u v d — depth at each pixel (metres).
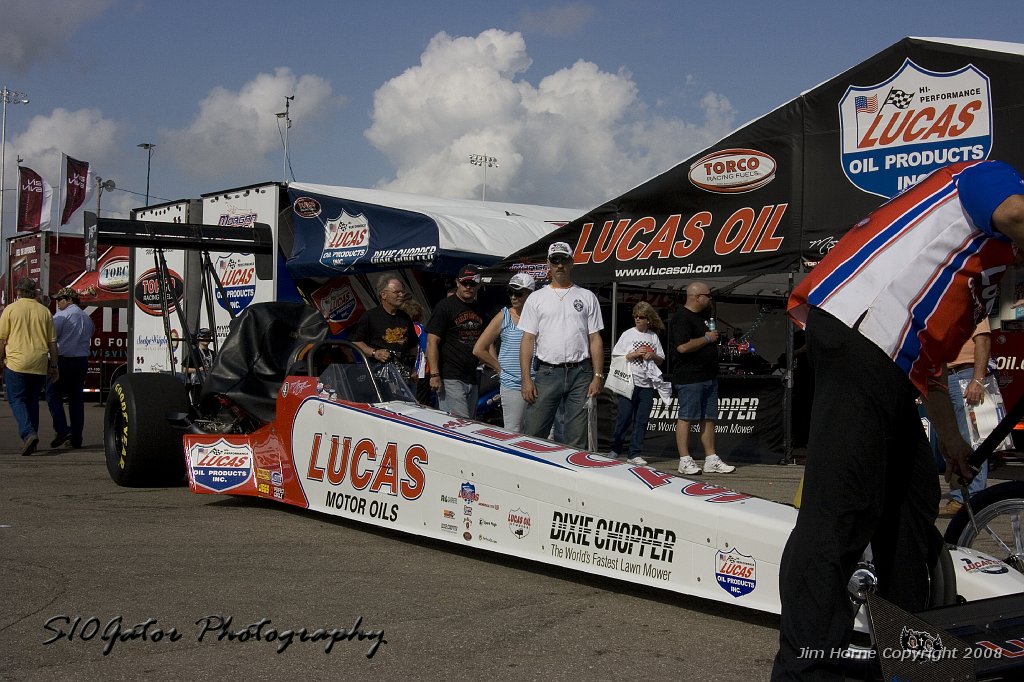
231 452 6.23
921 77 7.92
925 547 3.07
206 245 7.89
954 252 2.75
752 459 9.81
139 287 13.85
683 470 8.82
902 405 2.80
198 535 5.39
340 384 5.66
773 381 9.73
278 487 5.90
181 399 7.11
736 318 13.48
